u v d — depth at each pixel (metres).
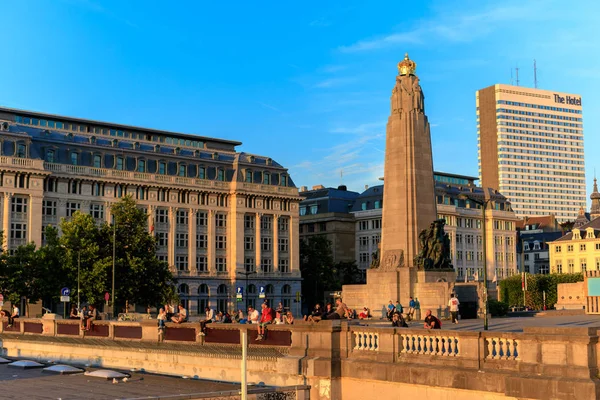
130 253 92.12
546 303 123.75
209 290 127.75
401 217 64.69
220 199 132.00
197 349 38.94
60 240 91.31
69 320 49.78
